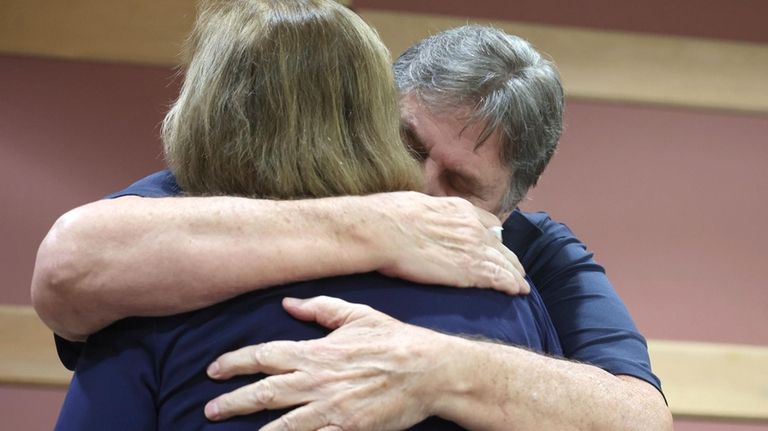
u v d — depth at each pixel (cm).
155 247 160
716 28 484
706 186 477
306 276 164
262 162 167
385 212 171
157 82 459
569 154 471
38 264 165
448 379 166
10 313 445
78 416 160
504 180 216
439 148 208
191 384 160
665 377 464
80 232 162
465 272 176
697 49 481
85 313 163
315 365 160
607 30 479
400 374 162
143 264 160
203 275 160
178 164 173
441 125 207
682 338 471
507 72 212
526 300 191
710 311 472
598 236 470
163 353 162
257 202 166
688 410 464
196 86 171
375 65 175
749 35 484
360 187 173
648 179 474
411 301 171
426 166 209
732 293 473
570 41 474
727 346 469
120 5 457
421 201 177
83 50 454
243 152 167
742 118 481
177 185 181
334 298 165
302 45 168
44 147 451
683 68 477
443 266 173
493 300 180
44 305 166
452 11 470
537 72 216
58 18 454
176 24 459
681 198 475
